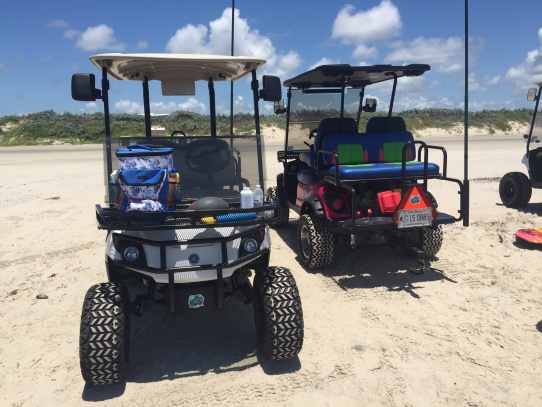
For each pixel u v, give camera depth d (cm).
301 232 629
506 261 627
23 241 764
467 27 746
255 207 378
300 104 765
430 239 614
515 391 350
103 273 614
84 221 896
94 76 414
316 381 367
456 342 422
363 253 673
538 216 862
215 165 422
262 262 425
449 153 2173
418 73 638
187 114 2464
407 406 337
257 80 474
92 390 360
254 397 348
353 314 482
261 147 432
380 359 397
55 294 549
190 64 473
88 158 2234
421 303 505
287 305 361
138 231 367
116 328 338
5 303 525
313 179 638
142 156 360
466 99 746
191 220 353
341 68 595
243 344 426
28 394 359
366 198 582
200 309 373
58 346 430
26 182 1420
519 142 3009
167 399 346
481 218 856
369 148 599
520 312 479
